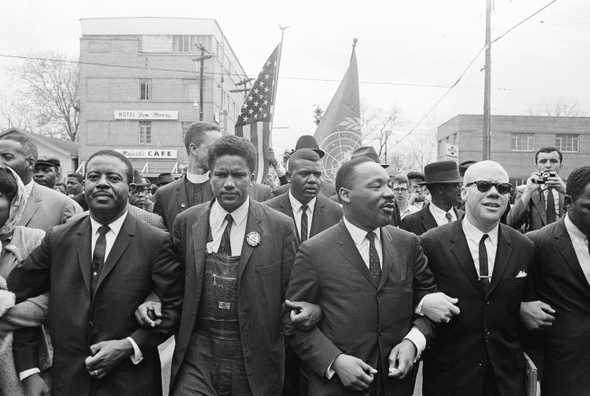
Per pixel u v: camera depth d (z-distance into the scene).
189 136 5.54
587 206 3.72
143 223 3.75
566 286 3.83
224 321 3.62
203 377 3.56
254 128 9.06
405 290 3.58
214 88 51.53
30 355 3.62
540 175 6.43
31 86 60.19
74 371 3.48
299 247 3.72
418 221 6.60
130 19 51.09
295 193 5.38
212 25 50.94
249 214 3.76
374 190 3.50
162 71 51.22
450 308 3.51
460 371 3.70
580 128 46.66
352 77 8.50
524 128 46.75
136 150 51.47
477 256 3.77
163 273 3.67
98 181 3.54
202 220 3.76
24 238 3.88
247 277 3.61
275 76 9.08
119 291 3.53
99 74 51.44
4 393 3.55
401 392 3.53
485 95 22.70
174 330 3.73
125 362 3.54
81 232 3.63
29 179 4.99
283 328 3.69
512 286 3.70
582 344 3.76
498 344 3.69
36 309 3.61
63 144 54.47
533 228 6.46
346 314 3.47
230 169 3.62
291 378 4.41
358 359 3.37
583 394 3.74
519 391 3.72
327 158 8.48
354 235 3.62
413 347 3.47
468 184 3.77
